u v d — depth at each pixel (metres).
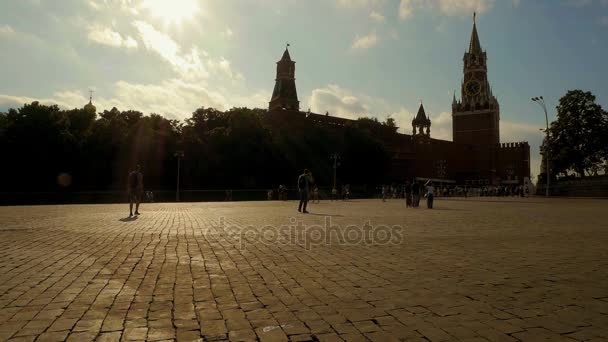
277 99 100.94
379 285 5.21
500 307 4.27
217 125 74.62
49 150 57.78
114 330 3.62
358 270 6.11
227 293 4.84
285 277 5.65
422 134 108.00
